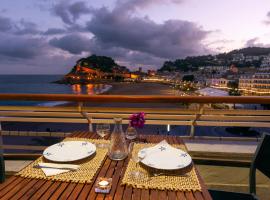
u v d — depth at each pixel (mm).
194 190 876
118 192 858
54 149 1245
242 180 2201
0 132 2309
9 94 2156
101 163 1105
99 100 2135
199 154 2197
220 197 1469
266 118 2125
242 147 2260
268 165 1391
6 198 823
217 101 2049
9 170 2172
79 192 859
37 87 86062
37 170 1032
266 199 2111
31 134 2287
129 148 1298
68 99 2145
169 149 1255
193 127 2408
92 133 1602
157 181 938
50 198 822
